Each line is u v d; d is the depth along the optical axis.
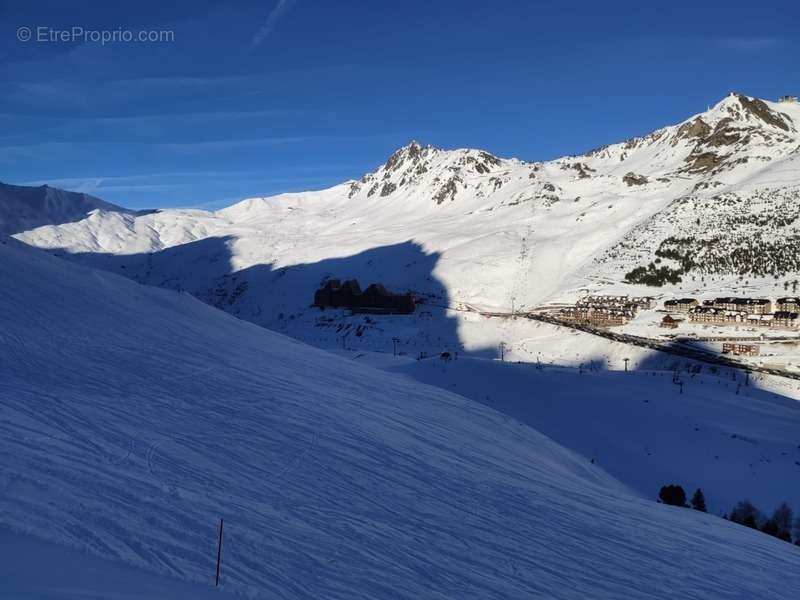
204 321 36.88
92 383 19.41
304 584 10.48
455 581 12.09
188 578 9.50
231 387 22.91
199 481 13.84
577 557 14.73
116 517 10.98
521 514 17.12
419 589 11.40
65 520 10.35
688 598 13.53
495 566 13.21
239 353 30.06
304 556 11.53
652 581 14.11
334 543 12.44
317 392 25.59
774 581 15.61
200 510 12.28
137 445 15.02
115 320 29.03
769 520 33.12
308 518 13.41
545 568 13.67
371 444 20.16
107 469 13.11
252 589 9.75
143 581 8.91
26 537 9.37
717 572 15.50
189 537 11.02
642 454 43.62
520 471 22.59
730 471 41.12
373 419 23.62
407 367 63.47
